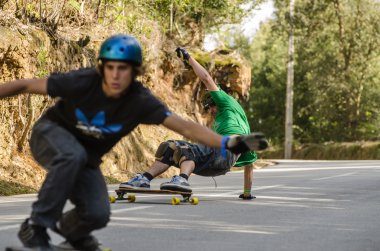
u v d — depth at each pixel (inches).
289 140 2844.5
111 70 246.4
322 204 535.5
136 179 524.1
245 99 1359.5
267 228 395.2
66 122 259.8
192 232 372.2
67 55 799.7
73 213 267.7
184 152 522.0
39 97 735.7
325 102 2910.9
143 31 1011.9
